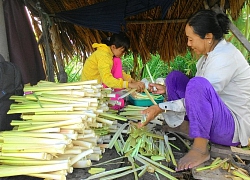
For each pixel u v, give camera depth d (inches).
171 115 93.9
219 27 78.7
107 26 136.9
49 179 66.3
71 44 159.0
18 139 69.3
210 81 78.7
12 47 113.5
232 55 79.0
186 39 159.2
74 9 133.0
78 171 73.7
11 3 113.4
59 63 140.3
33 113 80.0
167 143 88.9
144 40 163.2
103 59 119.0
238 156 80.5
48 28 136.2
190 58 233.9
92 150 72.0
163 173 73.0
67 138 69.1
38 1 127.6
